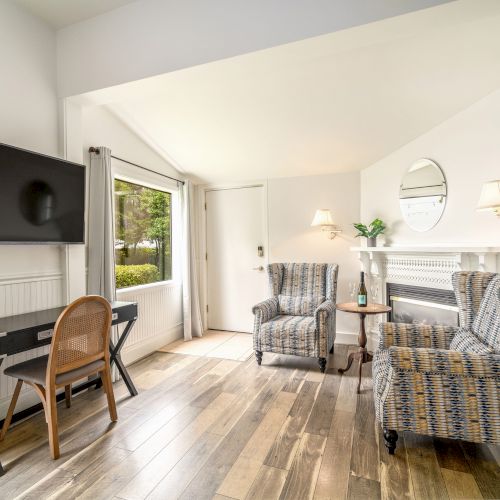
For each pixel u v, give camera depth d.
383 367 1.95
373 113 2.93
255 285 4.45
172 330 4.12
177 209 4.27
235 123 3.24
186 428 2.14
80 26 2.51
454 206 2.82
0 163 2.07
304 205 4.18
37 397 2.44
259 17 1.95
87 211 2.89
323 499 1.53
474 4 1.58
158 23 2.22
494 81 2.38
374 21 1.71
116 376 2.94
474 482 1.63
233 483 1.64
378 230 3.50
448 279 2.85
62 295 2.65
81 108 2.74
